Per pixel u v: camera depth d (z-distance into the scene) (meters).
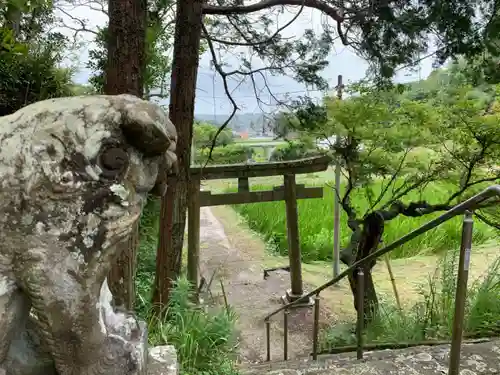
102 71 6.71
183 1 4.23
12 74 6.13
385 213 5.31
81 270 1.47
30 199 1.41
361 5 4.41
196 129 5.71
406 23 4.15
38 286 1.45
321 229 9.52
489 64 4.48
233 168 6.59
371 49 4.41
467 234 1.98
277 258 9.15
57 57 7.10
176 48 4.33
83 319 1.52
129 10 3.45
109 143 1.46
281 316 6.26
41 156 1.40
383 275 7.31
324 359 3.13
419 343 3.60
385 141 5.27
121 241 1.53
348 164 5.53
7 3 3.19
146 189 1.58
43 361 1.75
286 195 6.87
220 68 4.73
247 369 3.26
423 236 8.48
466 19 4.00
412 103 5.23
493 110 5.18
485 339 3.06
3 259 1.45
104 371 1.68
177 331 3.07
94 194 1.46
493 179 5.02
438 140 5.20
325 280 7.76
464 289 2.02
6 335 1.49
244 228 11.24
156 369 2.07
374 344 3.78
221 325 3.23
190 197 5.54
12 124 1.44
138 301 4.35
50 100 1.49
